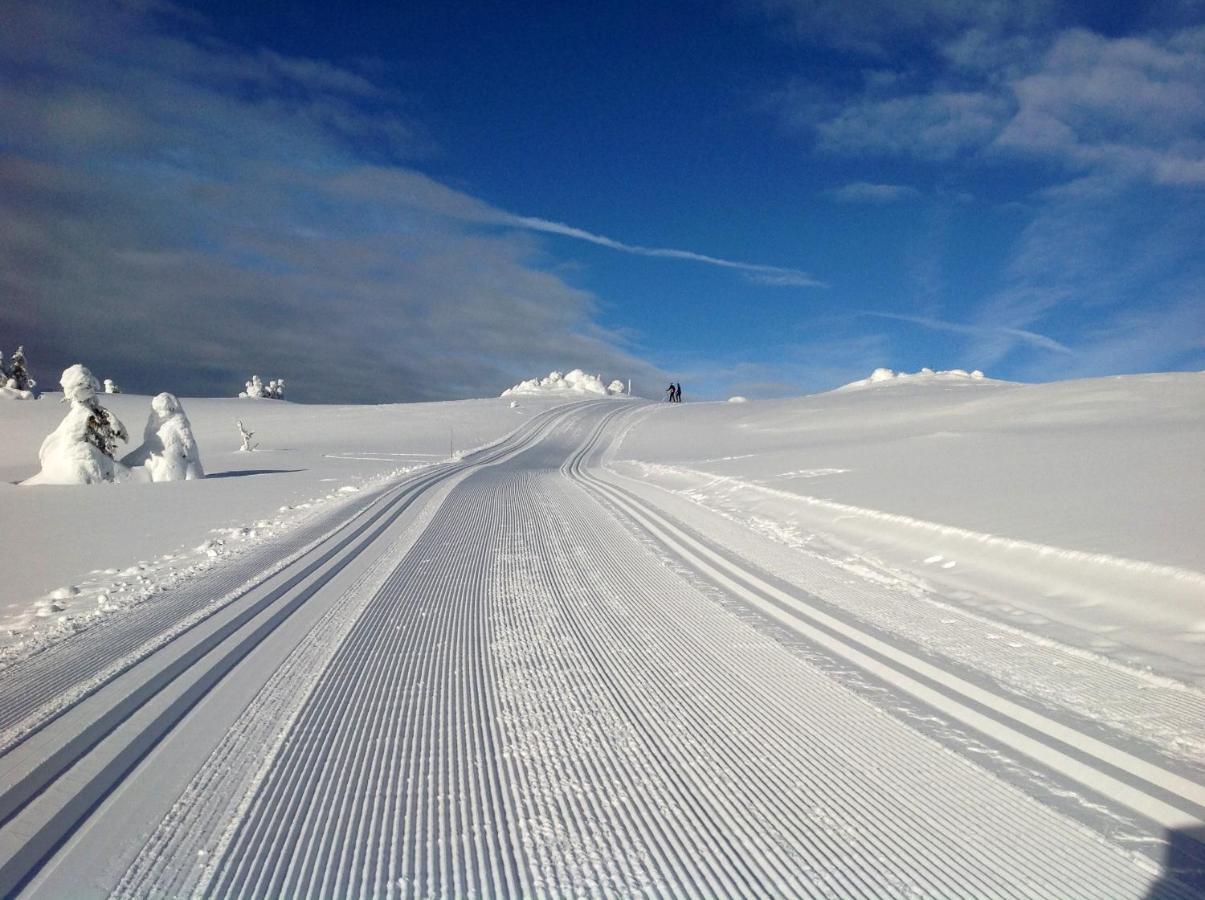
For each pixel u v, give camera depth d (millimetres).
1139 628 5488
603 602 6891
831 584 7543
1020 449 15078
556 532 11250
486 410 56719
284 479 21125
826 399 54531
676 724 4062
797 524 11461
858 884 2590
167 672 4855
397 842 2873
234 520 12742
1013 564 7352
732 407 56156
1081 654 5094
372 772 3484
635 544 10125
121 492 17219
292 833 2936
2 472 30828
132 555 9617
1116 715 4066
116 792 3254
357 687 4637
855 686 4609
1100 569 6539
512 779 3420
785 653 5297
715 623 6129
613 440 42312
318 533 11031
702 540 10438
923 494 11398
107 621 6184
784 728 3986
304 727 4004
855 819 3049
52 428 49844
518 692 4566
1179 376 29344
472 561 8961
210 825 2990
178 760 3578
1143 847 2811
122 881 2596
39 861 2713
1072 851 2793
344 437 44188
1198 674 4621
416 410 57688
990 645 5402
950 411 32625
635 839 2906
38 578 8305
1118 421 19766
